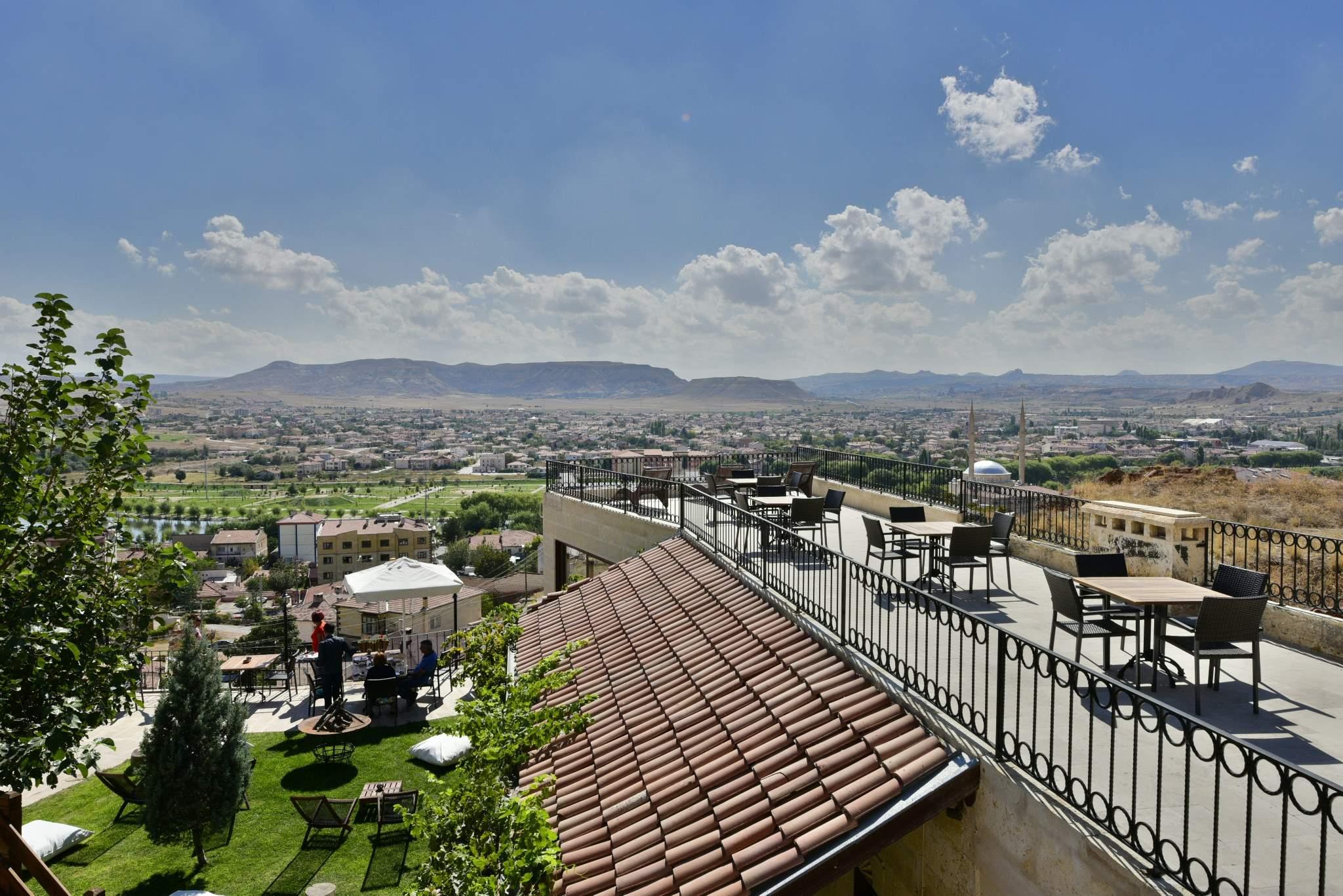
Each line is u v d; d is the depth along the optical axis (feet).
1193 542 30.12
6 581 15.44
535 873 16.76
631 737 26.91
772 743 22.00
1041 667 23.13
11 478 15.57
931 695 19.95
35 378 16.34
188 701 34.22
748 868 17.43
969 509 46.06
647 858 19.88
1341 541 24.54
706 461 75.46
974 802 16.92
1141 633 26.05
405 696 54.44
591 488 65.67
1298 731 18.22
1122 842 12.92
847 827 16.99
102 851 36.17
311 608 227.40
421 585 64.69
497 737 21.72
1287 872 12.46
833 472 67.72
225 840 37.09
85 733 16.29
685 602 37.60
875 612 29.43
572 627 42.06
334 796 41.93
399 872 34.19
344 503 613.52
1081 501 36.76
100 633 16.98
